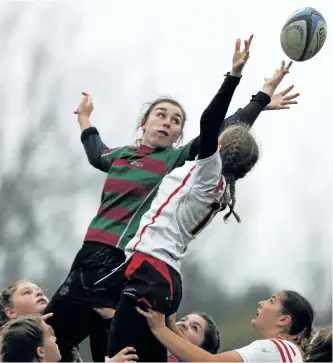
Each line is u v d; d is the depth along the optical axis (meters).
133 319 24.67
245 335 76.56
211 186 24.78
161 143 28.08
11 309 29.84
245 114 27.09
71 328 27.83
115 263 27.33
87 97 30.92
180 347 24.41
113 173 28.08
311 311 26.55
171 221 24.86
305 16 27.38
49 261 84.38
